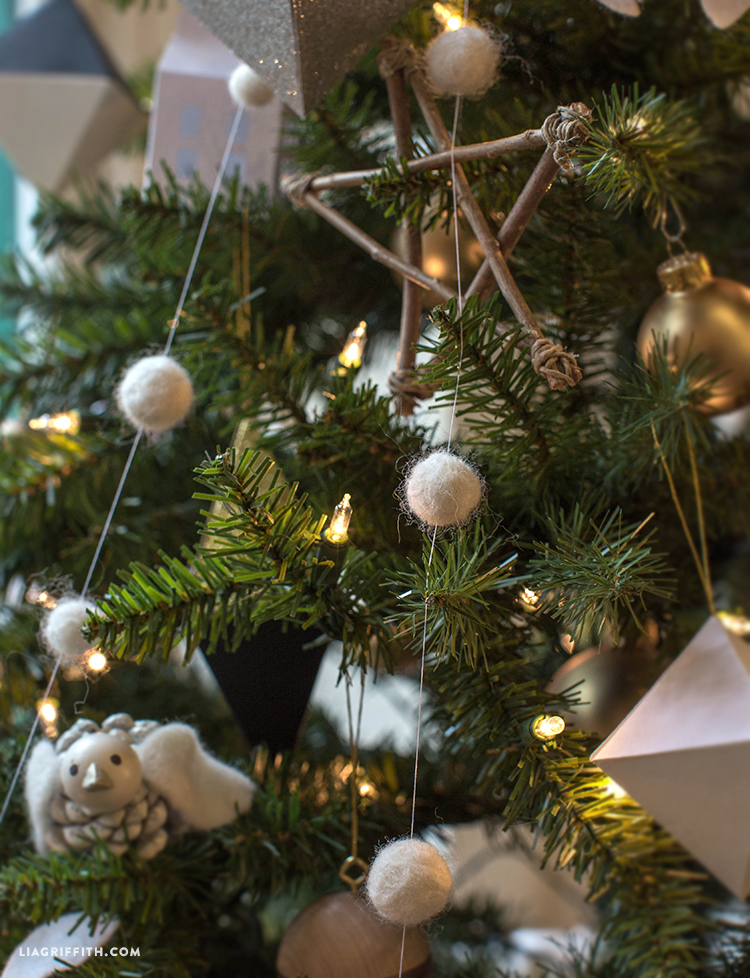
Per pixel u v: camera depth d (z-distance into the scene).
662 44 0.54
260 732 0.51
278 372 0.52
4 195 1.01
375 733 0.69
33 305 0.66
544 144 0.43
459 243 0.48
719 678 0.46
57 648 0.47
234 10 0.45
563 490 0.49
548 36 0.51
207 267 0.57
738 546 0.58
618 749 0.46
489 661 0.47
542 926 0.71
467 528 0.45
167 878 0.50
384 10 0.45
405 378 0.48
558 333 0.51
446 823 0.53
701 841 0.46
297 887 0.52
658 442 0.48
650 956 0.48
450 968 0.56
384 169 0.46
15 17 0.98
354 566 0.46
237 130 0.56
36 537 0.59
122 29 0.90
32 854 0.50
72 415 0.59
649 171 0.46
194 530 0.58
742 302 0.50
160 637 0.46
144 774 0.48
